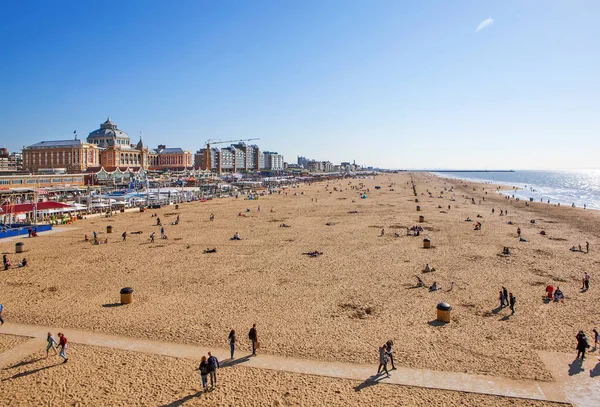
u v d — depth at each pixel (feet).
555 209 329.31
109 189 440.04
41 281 122.01
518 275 128.36
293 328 86.63
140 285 118.01
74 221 251.19
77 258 152.35
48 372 68.39
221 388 63.93
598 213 302.86
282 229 221.46
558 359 72.43
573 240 189.88
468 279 123.75
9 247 173.58
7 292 111.14
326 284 118.93
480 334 83.61
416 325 88.43
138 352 75.41
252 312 96.27
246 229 222.28
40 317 92.17
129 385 64.69
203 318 92.17
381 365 67.92
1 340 80.02
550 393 61.87
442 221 250.16
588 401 59.82
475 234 203.00
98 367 70.08
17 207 225.15
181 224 242.37
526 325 88.33
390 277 125.90
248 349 76.54
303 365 70.85
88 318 91.66
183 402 60.54
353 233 207.10
